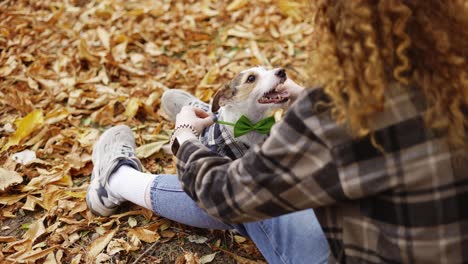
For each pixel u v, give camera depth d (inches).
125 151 91.6
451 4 44.2
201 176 56.3
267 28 152.4
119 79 133.0
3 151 105.7
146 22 155.9
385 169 44.8
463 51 44.5
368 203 48.2
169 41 146.9
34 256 81.5
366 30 43.1
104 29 152.5
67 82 128.9
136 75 133.6
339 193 46.8
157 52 142.6
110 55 136.5
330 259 55.6
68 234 86.5
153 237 84.6
